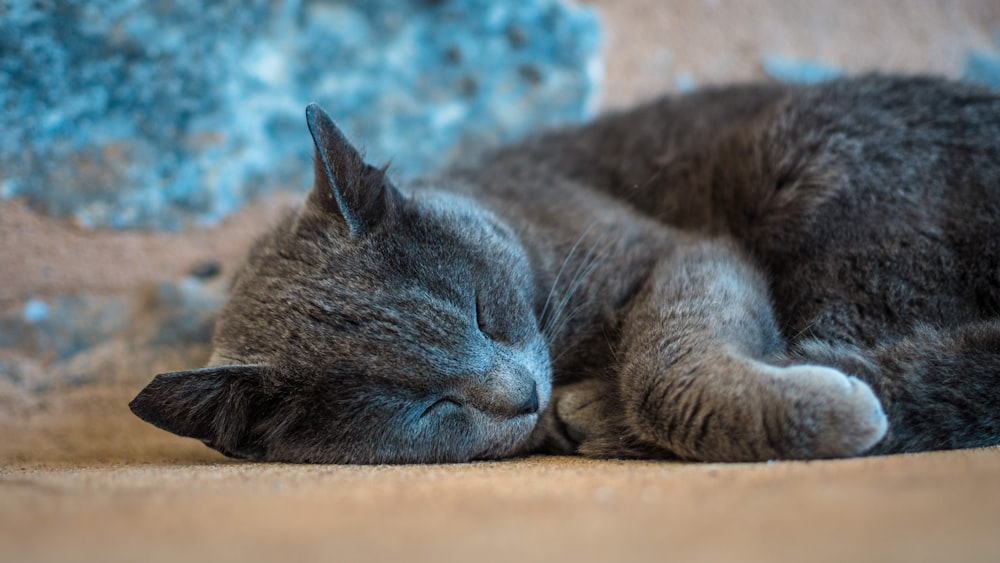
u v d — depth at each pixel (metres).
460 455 0.50
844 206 0.54
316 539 0.30
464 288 0.51
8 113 0.67
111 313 0.71
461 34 0.82
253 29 0.75
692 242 0.58
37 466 0.53
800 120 0.57
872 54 0.96
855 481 0.36
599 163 0.68
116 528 0.32
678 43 0.92
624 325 0.54
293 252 0.53
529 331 0.53
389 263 0.51
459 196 0.58
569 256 0.57
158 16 0.71
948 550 0.27
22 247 0.69
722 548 0.28
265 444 0.51
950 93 0.56
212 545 0.29
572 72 0.85
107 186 0.72
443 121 0.82
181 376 0.49
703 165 0.63
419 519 0.33
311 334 0.50
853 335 0.53
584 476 0.40
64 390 0.68
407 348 0.50
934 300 0.52
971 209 0.52
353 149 0.52
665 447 0.48
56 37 0.67
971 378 0.47
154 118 0.72
